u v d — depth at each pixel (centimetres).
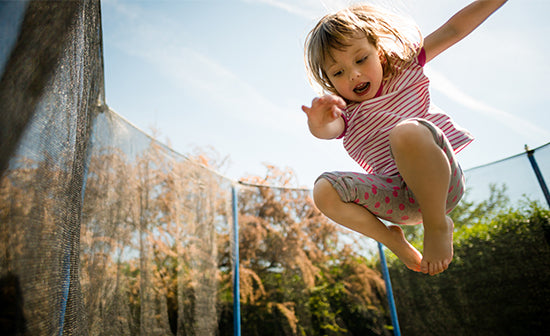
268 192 385
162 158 279
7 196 68
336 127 128
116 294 198
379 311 383
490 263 343
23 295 69
